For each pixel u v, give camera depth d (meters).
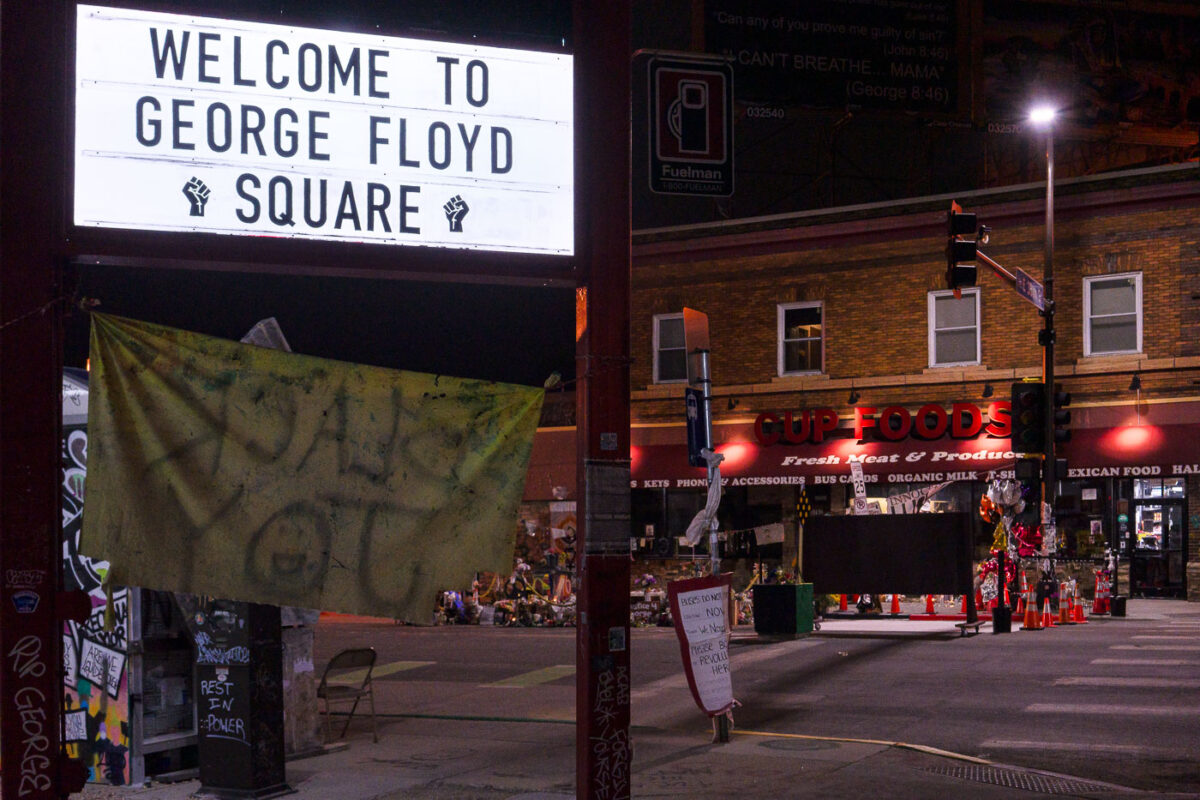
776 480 28.58
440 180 6.64
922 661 16.38
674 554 30.23
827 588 20.48
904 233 28.44
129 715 9.21
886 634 19.78
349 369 6.63
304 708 10.70
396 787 9.18
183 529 6.43
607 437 6.73
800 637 20.06
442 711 13.57
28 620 6.06
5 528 6.04
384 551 6.59
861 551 20.31
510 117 6.77
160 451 6.41
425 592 6.61
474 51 6.73
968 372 27.45
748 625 23.91
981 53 37.84
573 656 18.80
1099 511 26.70
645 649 19.28
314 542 6.55
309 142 6.48
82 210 6.21
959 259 19.30
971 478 26.25
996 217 27.44
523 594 26.88
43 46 6.21
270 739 8.85
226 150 6.38
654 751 10.65
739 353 30.16
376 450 6.63
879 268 28.73
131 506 6.36
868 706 13.03
